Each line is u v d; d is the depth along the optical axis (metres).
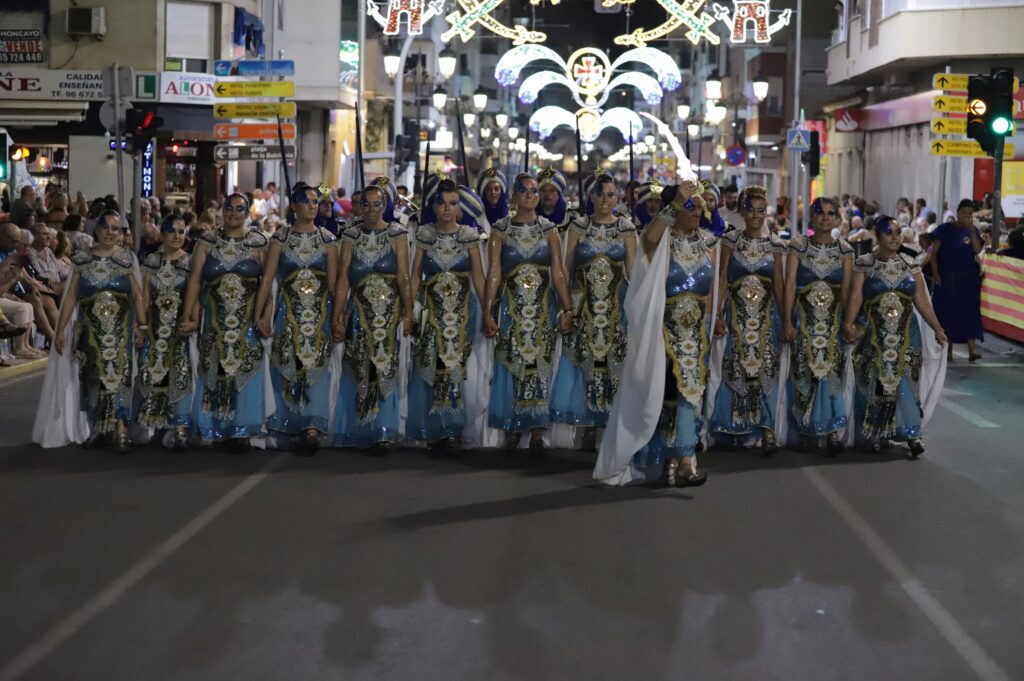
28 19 36.84
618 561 7.80
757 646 6.32
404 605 6.91
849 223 33.50
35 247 18.75
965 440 12.26
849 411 11.50
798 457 11.23
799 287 11.26
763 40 33.84
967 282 18.83
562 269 10.93
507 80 42.50
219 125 26.17
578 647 6.27
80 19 36.59
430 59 62.22
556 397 11.00
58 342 11.34
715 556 7.95
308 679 5.81
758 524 8.78
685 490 9.81
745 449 11.54
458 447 11.18
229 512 9.00
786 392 11.44
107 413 11.11
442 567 7.63
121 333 11.17
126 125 20.17
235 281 11.04
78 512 8.98
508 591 7.17
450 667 5.98
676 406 9.66
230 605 6.89
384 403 11.05
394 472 10.42
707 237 9.66
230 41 38.50
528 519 8.83
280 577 7.41
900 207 34.75
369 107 56.50
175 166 39.28
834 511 9.22
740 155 41.12
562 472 10.45
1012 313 21.14
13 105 36.53
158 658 6.07
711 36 33.59
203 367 11.11
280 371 11.12
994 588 7.39
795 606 6.98
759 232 11.20
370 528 8.55
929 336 11.56
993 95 21.75
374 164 53.91
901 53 37.03
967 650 6.31
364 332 11.03
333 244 11.20
